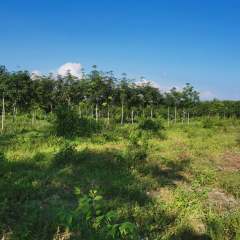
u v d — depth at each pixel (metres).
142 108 44.50
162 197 11.14
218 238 7.72
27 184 10.93
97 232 6.07
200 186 13.01
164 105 48.81
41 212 8.80
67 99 36.25
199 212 9.47
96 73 36.69
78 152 16.59
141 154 16.52
